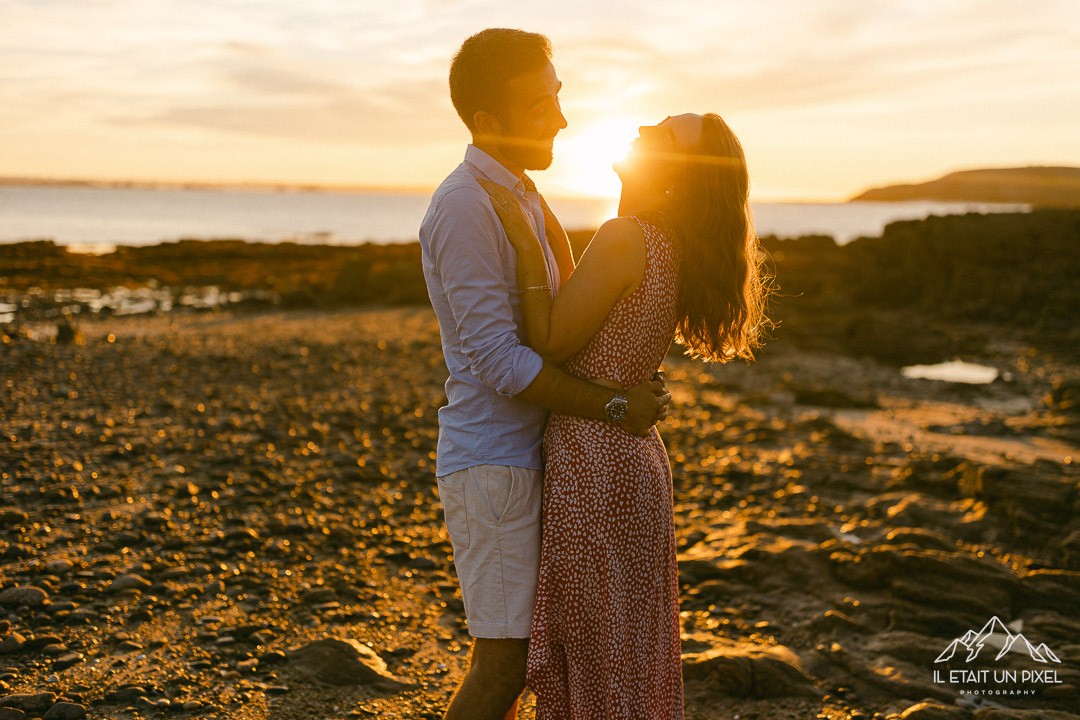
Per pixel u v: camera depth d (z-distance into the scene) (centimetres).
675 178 232
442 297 225
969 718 317
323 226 11769
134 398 947
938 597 423
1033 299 2292
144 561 448
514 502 222
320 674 337
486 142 225
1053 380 1466
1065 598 433
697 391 1297
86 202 19588
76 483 582
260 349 1499
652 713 231
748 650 361
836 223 18050
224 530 507
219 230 9431
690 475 723
